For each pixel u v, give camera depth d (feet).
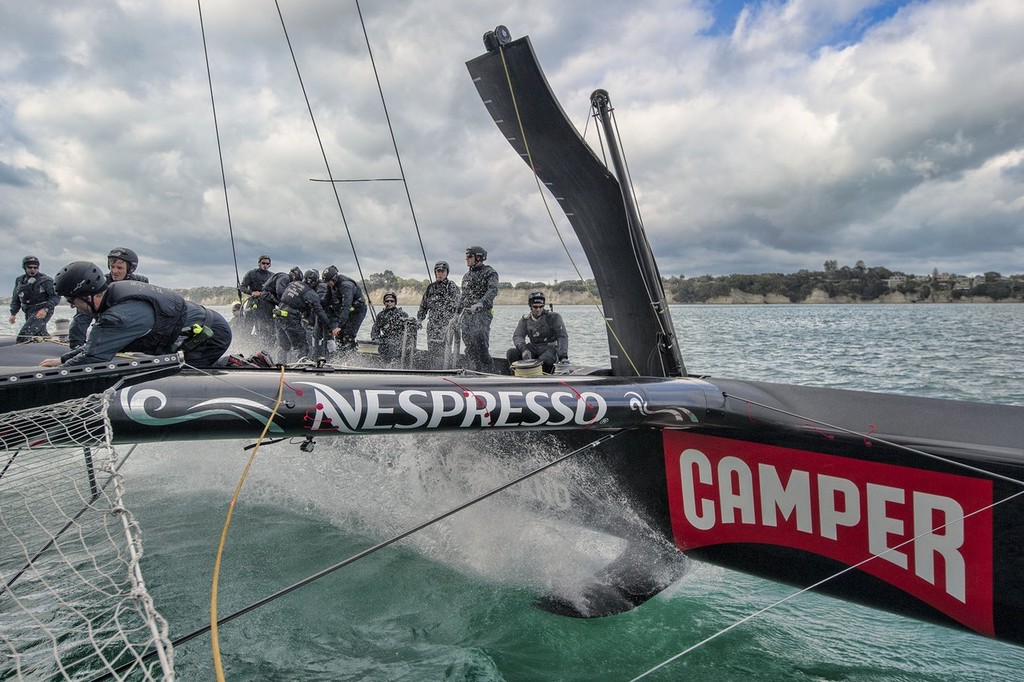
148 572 12.14
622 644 9.98
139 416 7.54
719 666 9.37
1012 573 8.02
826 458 9.38
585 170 12.01
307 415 8.09
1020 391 29.76
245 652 9.72
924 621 8.86
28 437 6.75
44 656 9.30
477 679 9.06
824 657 9.57
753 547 10.34
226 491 16.90
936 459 8.42
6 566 11.70
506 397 8.90
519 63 11.05
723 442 10.44
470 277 21.84
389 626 10.52
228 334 12.02
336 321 26.18
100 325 10.01
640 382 10.00
